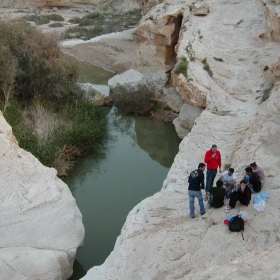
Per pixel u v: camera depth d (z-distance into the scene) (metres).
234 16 21.58
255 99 15.53
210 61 17.50
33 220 9.77
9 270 8.48
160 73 22.88
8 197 9.99
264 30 19.80
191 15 22.09
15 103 17.41
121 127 19.67
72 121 17.42
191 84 16.27
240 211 9.16
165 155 17.36
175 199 10.62
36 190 10.38
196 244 8.64
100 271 8.67
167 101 20.86
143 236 9.38
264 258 5.74
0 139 11.41
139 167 16.36
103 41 32.75
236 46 18.75
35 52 18.98
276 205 9.10
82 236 10.23
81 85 21.28
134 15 46.41
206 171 11.13
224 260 8.03
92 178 15.46
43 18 45.38
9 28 18.95
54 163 14.88
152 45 23.23
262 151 11.45
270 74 16.39
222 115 14.82
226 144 13.02
